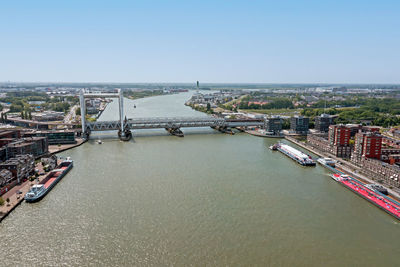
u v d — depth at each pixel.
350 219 115.38
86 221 109.81
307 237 101.88
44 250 92.56
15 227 105.69
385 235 104.69
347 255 92.75
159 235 100.81
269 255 91.62
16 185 144.38
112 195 132.88
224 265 86.56
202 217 113.44
